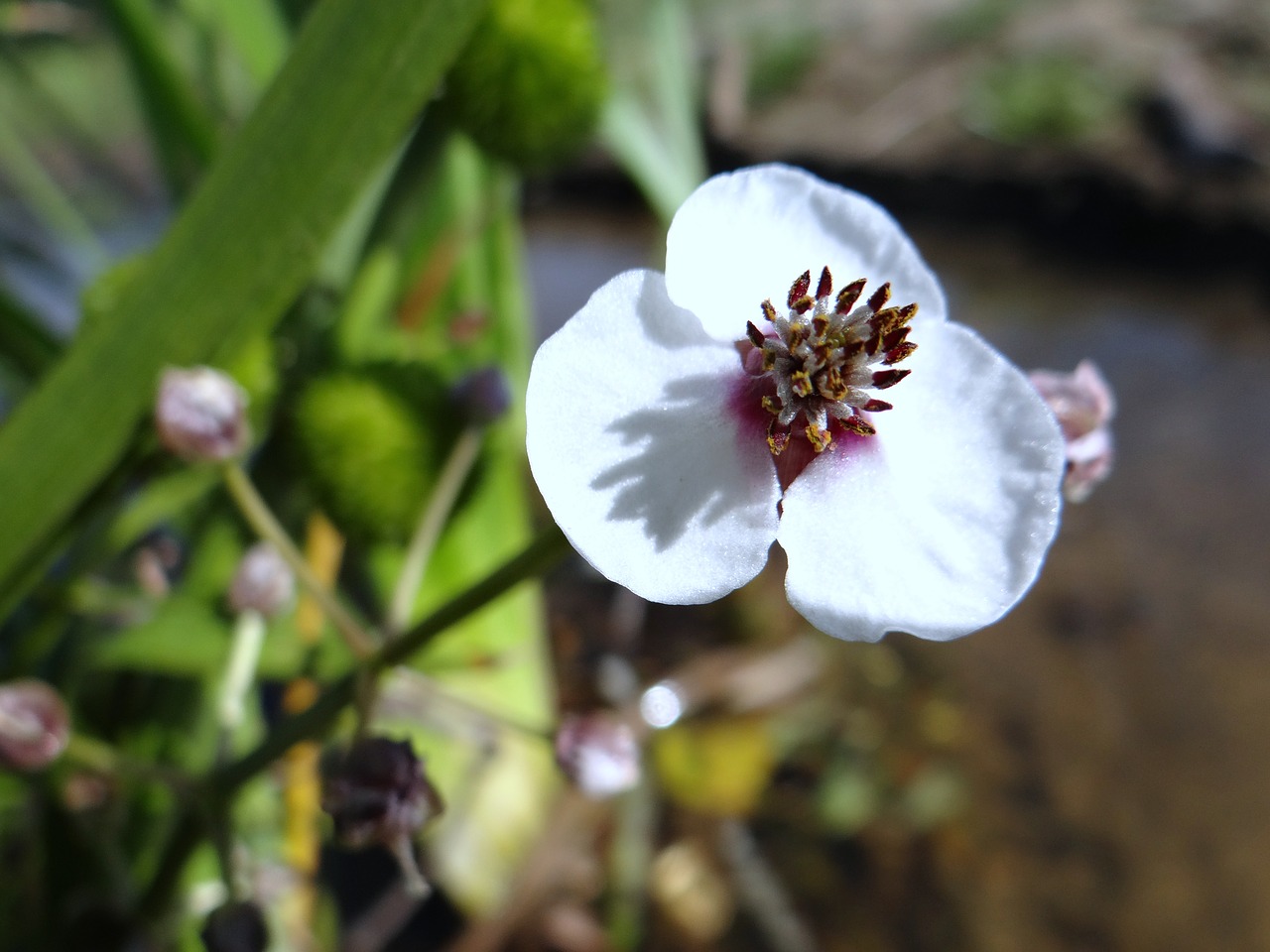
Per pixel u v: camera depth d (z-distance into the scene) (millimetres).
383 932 111
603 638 150
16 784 78
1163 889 118
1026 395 53
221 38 108
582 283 249
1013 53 312
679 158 115
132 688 89
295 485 82
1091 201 261
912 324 56
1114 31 314
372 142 62
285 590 72
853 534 53
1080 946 113
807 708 142
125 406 64
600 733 64
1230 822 125
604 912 116
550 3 86
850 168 290
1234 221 243
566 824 119
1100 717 138
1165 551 161
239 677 71
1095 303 231
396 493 78
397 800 56
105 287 75
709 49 344
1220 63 292
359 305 90
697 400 52
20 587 67
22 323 84
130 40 92
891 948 115
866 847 125
